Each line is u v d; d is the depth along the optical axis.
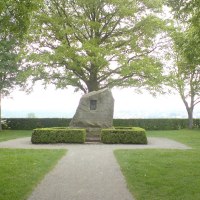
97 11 30.50
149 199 7.65
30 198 7.77
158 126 36.62
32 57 27.45
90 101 22.56
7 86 32.78
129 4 29.31
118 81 30.50
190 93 36.91
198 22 11.50
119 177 9.94
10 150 16.12
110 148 17.52
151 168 11.16
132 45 29.88
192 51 12.39
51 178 9.85
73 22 30.08
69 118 36.44
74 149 16.98
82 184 9.13
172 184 8.95
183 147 18.03
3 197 7.72
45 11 30.55
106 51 27.77
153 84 28.70
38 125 36.59
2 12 10.55
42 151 15.68
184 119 37.59
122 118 36.50
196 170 10.83
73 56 28.80
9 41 30.52
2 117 37.38
